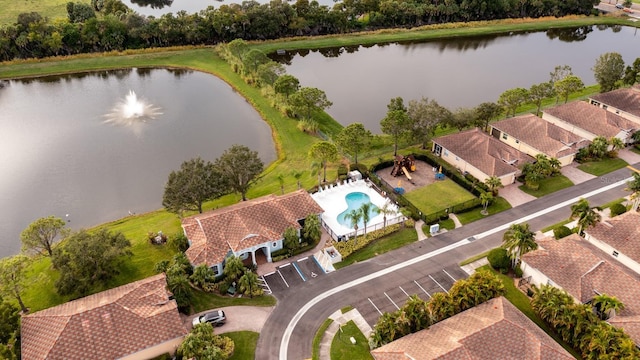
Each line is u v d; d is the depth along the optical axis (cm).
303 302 6412
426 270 6931
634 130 10119
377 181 8881
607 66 12062
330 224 7794
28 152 10194
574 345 5578
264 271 6956
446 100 12544
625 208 7781
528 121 10162
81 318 5478
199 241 6969
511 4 19538
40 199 8769
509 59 15775
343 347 5762
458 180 8938
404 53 16462
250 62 13612
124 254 6750
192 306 6325
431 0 19300
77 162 9875
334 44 16750
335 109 12081
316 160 9044
